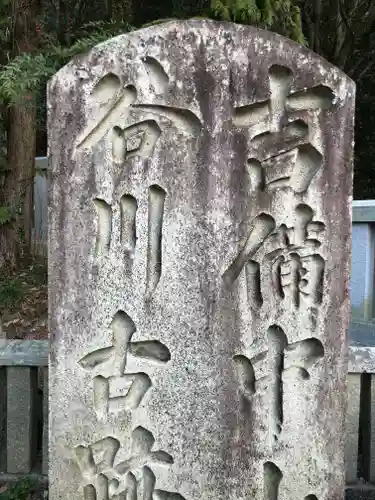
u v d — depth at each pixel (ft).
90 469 7.07
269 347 6.97
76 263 6.82
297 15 12.32
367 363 8.61
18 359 8.66
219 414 6.91
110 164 6.74
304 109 6.78
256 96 6.66
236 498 7.00
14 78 12.71
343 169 6.85
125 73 6.61
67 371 6.93
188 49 6.56
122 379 6.96
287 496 7.05
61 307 6.88
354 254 16.17
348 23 29.19
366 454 8.86
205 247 6.77
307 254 6.90
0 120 21.30
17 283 19.52
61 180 6.76
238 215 6.78
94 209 6.78
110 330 6.86
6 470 8.93
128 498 7.06
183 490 7.00
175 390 6.90
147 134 6.74
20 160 21.43
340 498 7.13
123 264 6.81
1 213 20.33
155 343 6.89
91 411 6.96
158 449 6.97
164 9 26.21
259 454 7.00
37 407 9.20
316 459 7.07
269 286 6.90
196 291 6.80
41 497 8.58
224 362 6.88
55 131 6.72
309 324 6.95
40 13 20.06
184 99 6.61
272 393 7.00
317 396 7.04
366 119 32.91
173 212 6.75
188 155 6.69
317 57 6.70
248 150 6.73
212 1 11.37
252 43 6.60
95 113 6.68
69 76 6.65
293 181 6.87
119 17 21.30
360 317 16.08
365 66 31.89
